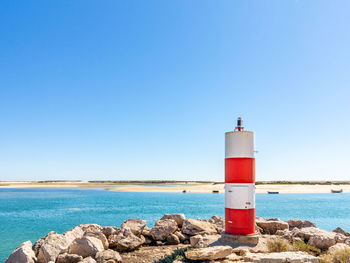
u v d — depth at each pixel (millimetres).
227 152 13281
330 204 60969
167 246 14867
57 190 140000
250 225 12570
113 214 43719
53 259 12281
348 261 9164
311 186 152625
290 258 9000
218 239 12914
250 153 12930
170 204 59875
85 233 14102
